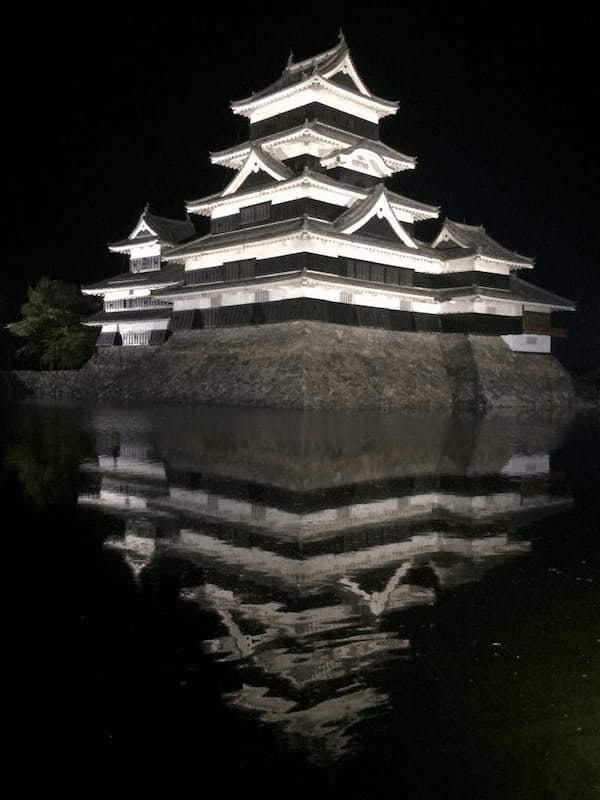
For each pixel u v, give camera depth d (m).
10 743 5.16
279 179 45.28
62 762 4.93
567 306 55.16
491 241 54.34
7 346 75.81
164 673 6.33
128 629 7.36
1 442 23.66
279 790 4.63
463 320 49.59
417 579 9.27
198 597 8.38
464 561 10.16
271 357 40.53
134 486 15.65
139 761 4.95
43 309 64.50
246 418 32.47
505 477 18.02
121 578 9.13
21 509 13.26
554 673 6.45
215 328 47.09
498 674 6.41
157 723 5.47
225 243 46.12
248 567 9.67
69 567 9.62
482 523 12.67
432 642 7.14
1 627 7.42
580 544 11.31
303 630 7.38
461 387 46.09
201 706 5.73
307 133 45.16
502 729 5.41
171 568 9.57
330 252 43.56
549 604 8.37
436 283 52.44
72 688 6.04
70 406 43.19
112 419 32.56
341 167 47.03
